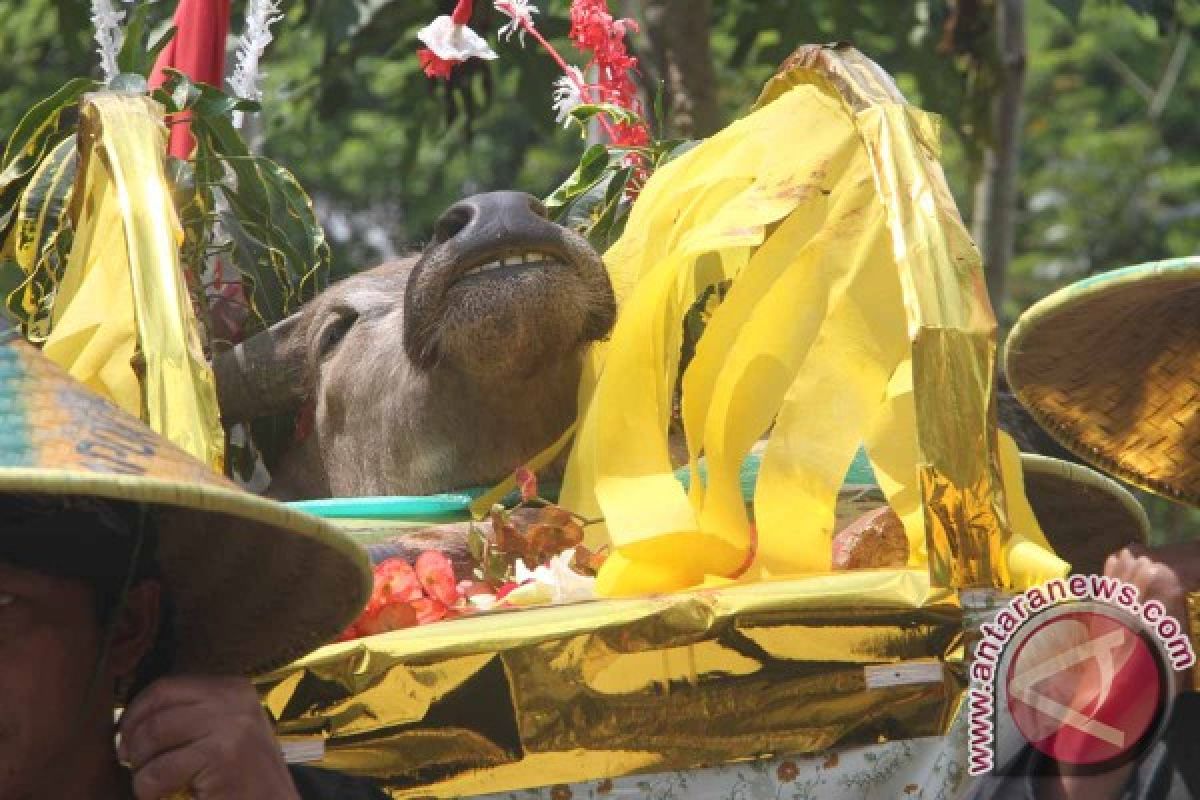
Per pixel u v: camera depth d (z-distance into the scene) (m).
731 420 5.28
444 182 25.00
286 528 3.61
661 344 5.54
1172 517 19.67
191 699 3.74
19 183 6.19
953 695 4.49
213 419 4.66
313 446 7.10
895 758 4.46
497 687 4.28
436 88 14.39
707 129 12.10
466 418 6.31
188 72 7.99
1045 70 26.27
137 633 3.94
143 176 5.01
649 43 12.19
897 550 5.32
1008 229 13.20
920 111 5.12
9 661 3.68
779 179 5.43
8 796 3.71
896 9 13.27
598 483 5.35
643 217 6.05
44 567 3.69
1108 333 5.02
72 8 12.73
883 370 5.17
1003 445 5.12
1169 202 27.12
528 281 5.60
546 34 13.10
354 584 3.91
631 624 4.33
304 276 6.99
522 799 4.30
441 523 5.92
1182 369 5.12
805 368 5.22
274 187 6.84
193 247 6.71
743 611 4.36
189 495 3.41
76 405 3.68
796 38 13.48
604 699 4.32
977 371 4.62
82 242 5.37
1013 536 4.77
